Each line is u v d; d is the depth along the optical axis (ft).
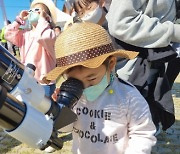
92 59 4.61
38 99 3.48
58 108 3.78
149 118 5.46
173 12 8.19
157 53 7.75
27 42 11.18
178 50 8.66
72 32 4.72
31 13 11.14
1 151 11.43
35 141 3.18
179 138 12.50
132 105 5.40
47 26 10.78
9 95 3.00
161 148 11.59
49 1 11.59
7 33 11.35
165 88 8.36
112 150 5.45
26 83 3.34
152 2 7.59
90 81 4.98
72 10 9.81
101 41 4.71
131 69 8.00
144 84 7.99
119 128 5.41
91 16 8.73
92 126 5.46
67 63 4.67
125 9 7.45
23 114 3.06
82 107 5.51
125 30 7.52
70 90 4.40
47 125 3.27
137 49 7.91
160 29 7.50
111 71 5.39
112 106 5.39
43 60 10.86
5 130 3.13
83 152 5.62
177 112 15.47
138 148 5.22
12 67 3.18
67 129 5.59
